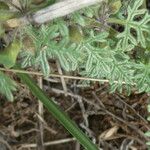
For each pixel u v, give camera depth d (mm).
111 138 278
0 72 186
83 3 179
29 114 279
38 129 281
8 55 176
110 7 194
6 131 280
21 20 177
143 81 217
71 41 198
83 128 278
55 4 178
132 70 212
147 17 199
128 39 210
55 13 180
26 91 268
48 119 282
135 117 272
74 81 270
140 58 223
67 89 274
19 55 228
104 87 269
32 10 177
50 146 282
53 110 207
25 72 207
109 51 202
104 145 278
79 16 190
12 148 281
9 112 278
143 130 272
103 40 197
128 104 271
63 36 189
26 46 190
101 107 274
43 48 191
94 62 208
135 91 263
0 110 277
